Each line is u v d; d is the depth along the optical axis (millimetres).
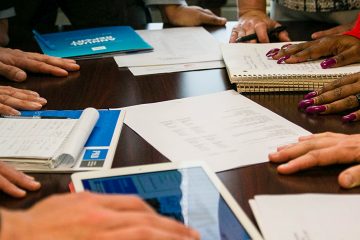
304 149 671
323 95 849
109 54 1178
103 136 763
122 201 446
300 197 586
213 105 875
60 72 1061
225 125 792
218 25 1423
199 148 717
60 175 667
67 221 402
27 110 872
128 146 735
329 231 526
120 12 1564
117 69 1095
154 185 595
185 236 427
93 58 1169
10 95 910
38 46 1271
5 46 1275
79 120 784
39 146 704
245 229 522
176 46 1226
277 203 573
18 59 1080
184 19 1429
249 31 1262
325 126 785
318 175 643
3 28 1329
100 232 397
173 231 426
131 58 1151
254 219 555
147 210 454
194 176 616
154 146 731
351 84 853
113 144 735
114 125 800
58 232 393
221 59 1124
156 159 694
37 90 980
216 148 715
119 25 1509
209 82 999
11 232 376
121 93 952
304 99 869
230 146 720
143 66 1101
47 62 1087
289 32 1314
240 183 628
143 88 975
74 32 1361
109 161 688
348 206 569
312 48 1021
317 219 545
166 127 792
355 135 695
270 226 532
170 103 891
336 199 583
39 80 1042
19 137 735
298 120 809
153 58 1146
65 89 983
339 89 848
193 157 693
